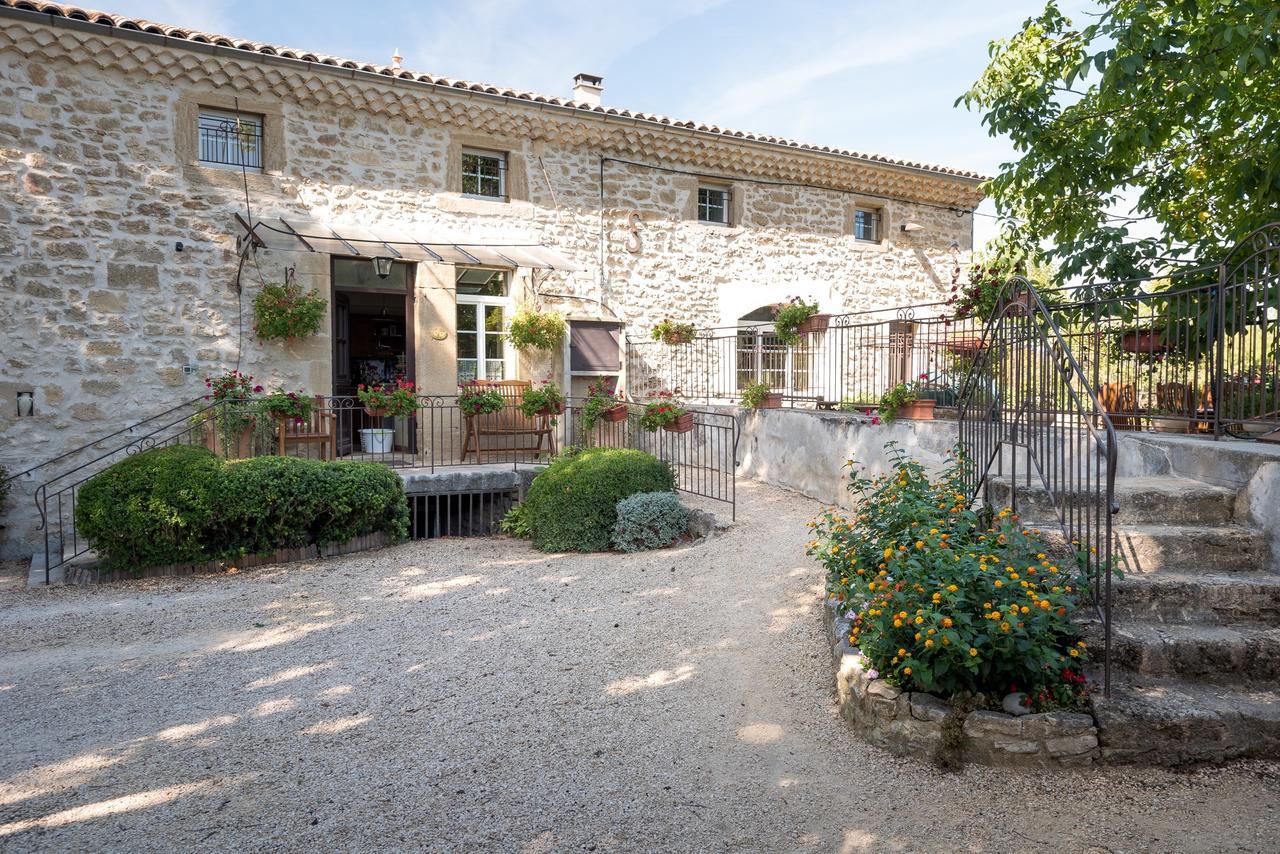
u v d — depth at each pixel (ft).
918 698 10.41
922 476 14.19
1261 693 10.16
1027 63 25.85
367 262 30.83
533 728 11.80
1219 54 20.30
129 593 20.25
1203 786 9.22
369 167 30.12
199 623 17.61
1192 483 13.82
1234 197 21.91
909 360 30.07
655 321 35.99
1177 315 18.99
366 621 17.37
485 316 33.01
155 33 25.72
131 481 21.59
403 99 30.09
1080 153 23.53
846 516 23.32
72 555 24.41
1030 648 9.66
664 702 12.51
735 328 35.04
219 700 13.26
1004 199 26.03
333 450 27.58
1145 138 21.81
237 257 27.96
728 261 37.65
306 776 10.59
